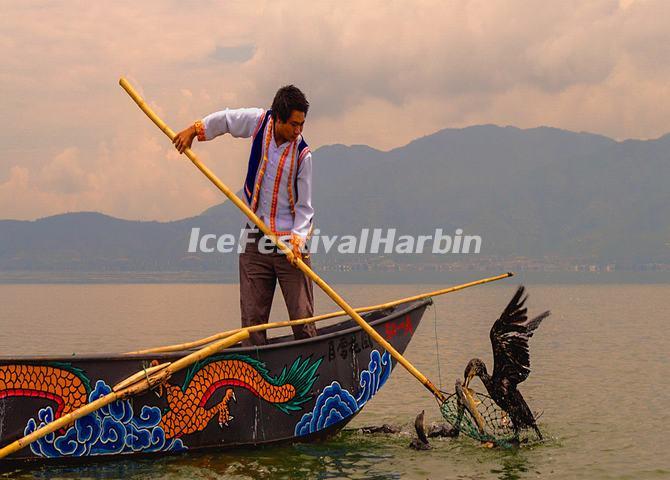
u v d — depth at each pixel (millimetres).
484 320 25625
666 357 13969
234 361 5926
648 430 7191
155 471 5410
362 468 5680
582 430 7195
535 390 9797
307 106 6113
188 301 59250
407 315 7074
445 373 11359
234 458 5812
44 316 32250
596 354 14641
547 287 148250
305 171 6266
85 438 5453
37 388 5320
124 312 37062
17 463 5320
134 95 6008
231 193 6102
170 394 5695
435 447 6434
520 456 6168
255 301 6480
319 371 6363
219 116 6172
